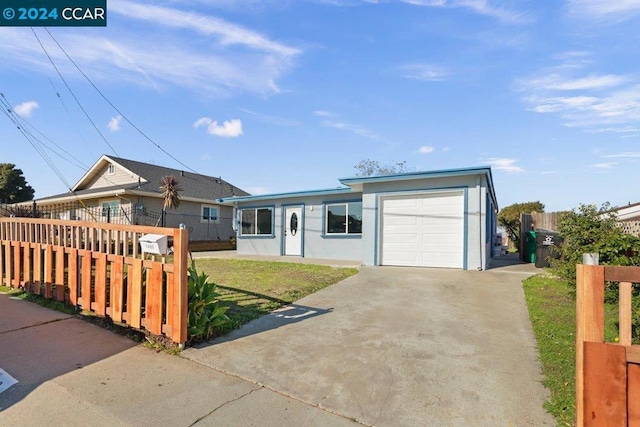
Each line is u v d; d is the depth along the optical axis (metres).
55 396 2.75
